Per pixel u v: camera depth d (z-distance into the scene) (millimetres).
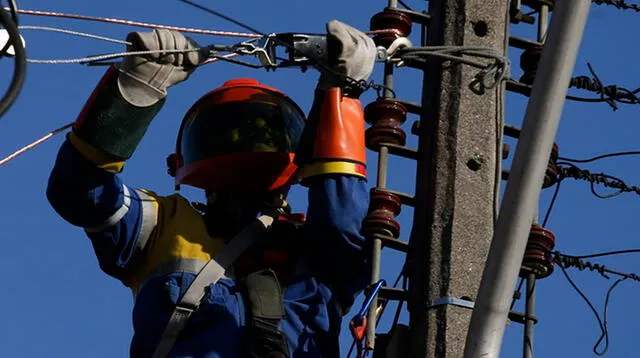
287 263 9258
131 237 8945
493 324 7996
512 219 8047
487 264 8070
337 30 9109
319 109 9234
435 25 9867
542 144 8070
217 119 9391
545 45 8156
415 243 9398
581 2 8133
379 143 9562
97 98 8695
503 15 9906
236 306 8906
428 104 9688
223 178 9305
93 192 8750
